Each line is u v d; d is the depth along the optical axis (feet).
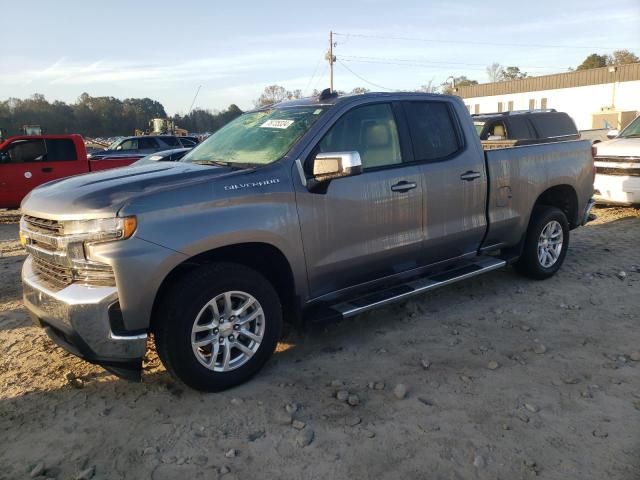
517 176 17.71
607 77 162.40
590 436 10.34
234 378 12.25
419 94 15.92
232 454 10.01
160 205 11.09
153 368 13.50
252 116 16.07
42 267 12.17
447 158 15.92
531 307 17.06
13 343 15.21
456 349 14.23
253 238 12.12
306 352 14.30
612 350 13.97
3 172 39.11
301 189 12.94
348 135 14.10
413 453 9.95
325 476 9.41
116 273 10.61
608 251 23.63
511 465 9.55
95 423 11.19
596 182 31.45
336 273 13.85
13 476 9.61
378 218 14.30
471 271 16.78
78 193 11.46
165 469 9.70
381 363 13.55
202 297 11.49
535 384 12.31
